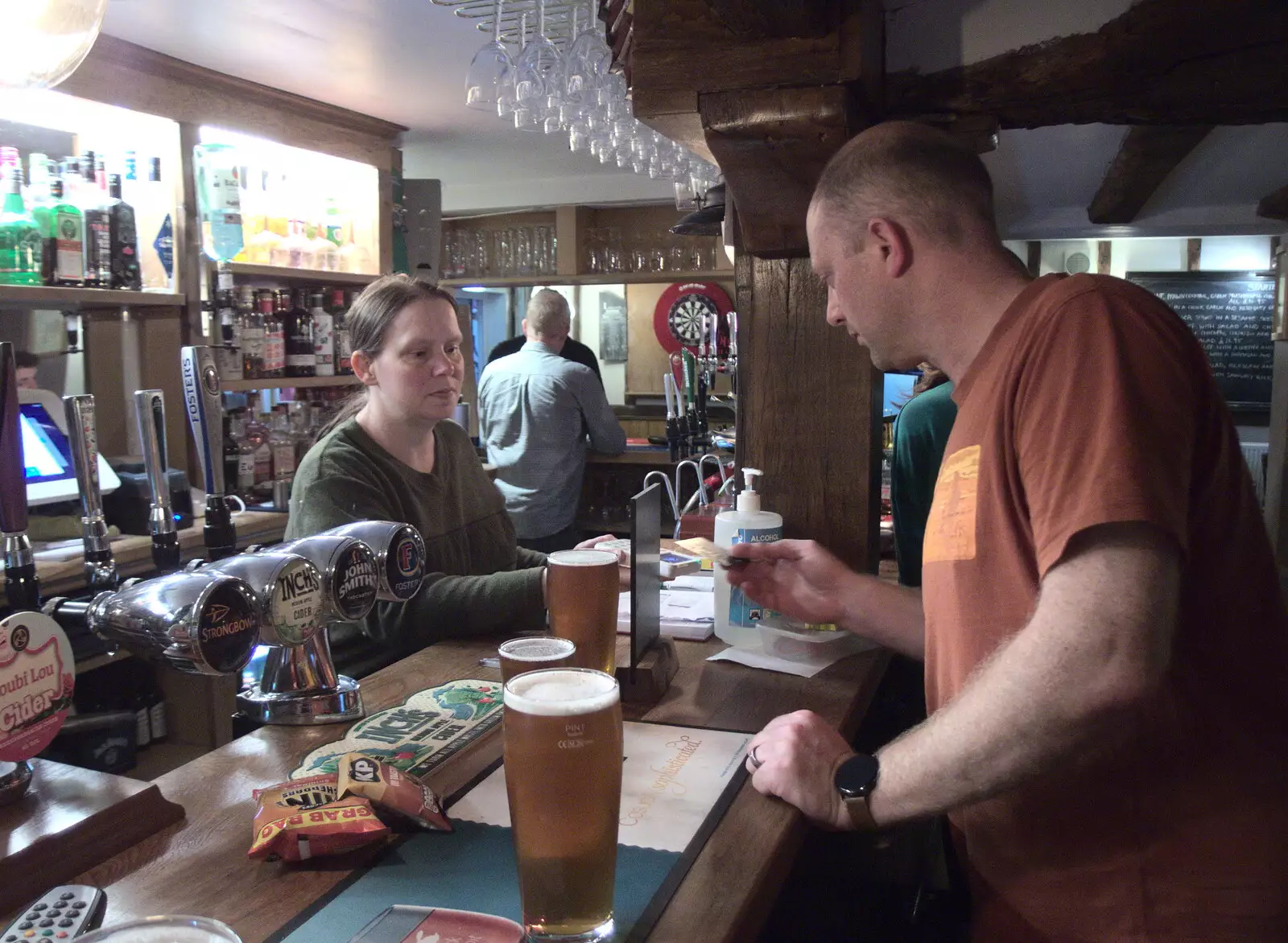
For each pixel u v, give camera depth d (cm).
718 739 115
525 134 443
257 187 358
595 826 71
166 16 287
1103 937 100
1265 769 98
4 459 95
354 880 81
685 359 415
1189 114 174
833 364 182
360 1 276
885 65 176
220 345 329
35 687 90
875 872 181
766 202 169
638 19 157
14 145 293
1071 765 94
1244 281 593
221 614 94
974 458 105
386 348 175
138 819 89
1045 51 170
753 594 150
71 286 277
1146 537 85
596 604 119
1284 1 158
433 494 185
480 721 118
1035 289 105
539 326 419
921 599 143
